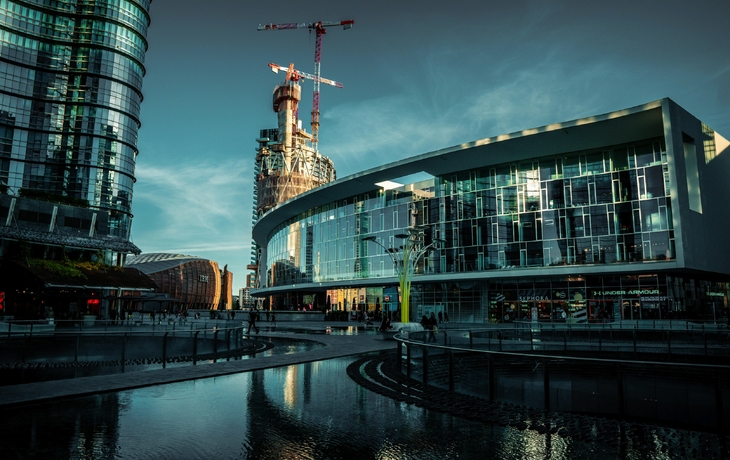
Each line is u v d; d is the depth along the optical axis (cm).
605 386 823
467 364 992
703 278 4478
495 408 862
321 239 6638
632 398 797
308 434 701
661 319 3809
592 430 716
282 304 8531
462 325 4459
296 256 7200
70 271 4138
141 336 1978
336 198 6338
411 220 5425
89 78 7600
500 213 4716
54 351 1794
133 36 8081
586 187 4266
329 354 1814
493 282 4772
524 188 4600
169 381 1159
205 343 2045
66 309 4453
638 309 3959
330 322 5494
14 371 1569
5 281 4022
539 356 872
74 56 7588
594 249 4138
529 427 734
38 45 7425
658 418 775
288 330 3825
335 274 6281
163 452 612
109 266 4669
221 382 1177
